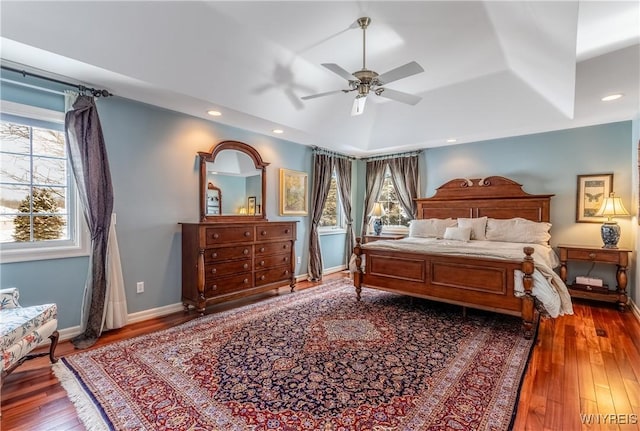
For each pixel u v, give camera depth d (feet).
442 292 11.32
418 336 9.51
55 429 5.53
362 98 9.53
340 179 19.84
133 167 10.75
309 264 17.63
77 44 7.50
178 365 7.72
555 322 10.92
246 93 11.05
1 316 6.96
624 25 6.66
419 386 6.82
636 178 12.34
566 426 5.59
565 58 7.16
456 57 10.59
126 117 10.54
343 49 10.01
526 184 15.39
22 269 8.69
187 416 5.85
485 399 6.37
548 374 7.39
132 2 7.14
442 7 7.90
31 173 9.05
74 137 9.03
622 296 12.19
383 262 12.83
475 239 15.01
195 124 12.43
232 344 8.91
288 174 16.37
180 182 12.02
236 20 8.39
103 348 8.66
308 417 5.82
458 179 17.04
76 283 9.62
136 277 10.90
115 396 6.45
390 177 20.35
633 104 10.94
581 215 14.01
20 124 8.84
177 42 8.41
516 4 6.28
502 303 9.99
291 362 7.88
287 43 9.61
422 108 14.73
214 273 11.64
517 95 12.41
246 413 5.93
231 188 13.60
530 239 13.82
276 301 13.23
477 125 14.52
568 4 5.08
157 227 11.40
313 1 7.68
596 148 13.67
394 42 9.62
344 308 12.28
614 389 6.76
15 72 8.32
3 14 6.46
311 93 12.51
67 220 9.68
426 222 16.84
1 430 5.49
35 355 7.53
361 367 7.64
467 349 8.64
